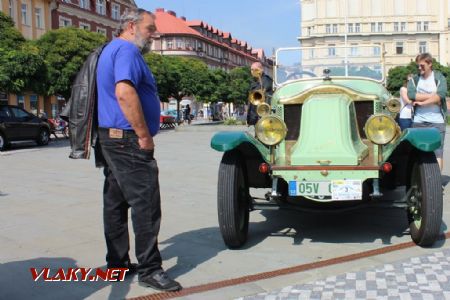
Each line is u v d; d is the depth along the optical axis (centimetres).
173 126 3678
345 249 514
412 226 518
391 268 444
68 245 549
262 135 510
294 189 496
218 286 418
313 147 510
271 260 485
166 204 749
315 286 411
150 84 415
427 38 9412
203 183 940
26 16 4159
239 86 5662
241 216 526
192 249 524
